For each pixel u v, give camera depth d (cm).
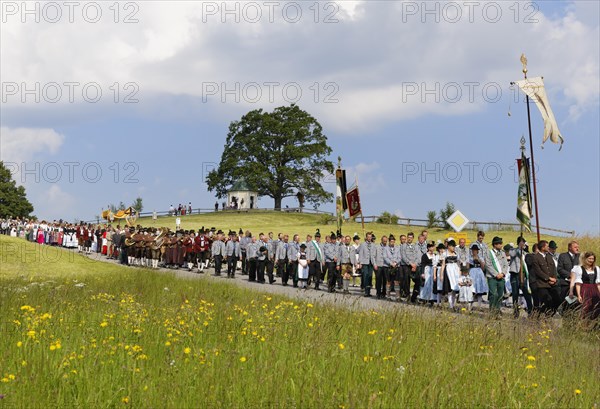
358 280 3412
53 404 675
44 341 960
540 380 882
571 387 847
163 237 3694
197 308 1424
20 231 5872
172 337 1037
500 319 1367
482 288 2038
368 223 6606
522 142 2164
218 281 2462
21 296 1585
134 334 1057
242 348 930
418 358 903
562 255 1839
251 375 767
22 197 10312
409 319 1220
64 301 1461
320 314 1283
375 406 678
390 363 872
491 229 5738
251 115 9338
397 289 2438
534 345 1118
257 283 2989
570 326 1295
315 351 912
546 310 1723
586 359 1048
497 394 766
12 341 971
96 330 1082
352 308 1457
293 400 682
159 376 770
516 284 2083
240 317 1234
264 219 8288
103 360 857
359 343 991
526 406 746
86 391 722
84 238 4894
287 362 844
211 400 682
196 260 3672
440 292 2050
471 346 1041
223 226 7438
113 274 2644
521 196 2148
